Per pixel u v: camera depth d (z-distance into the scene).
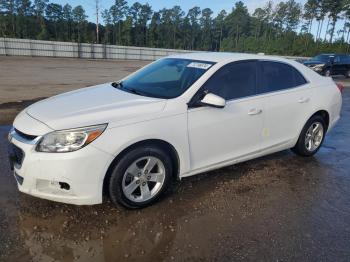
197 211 3.62
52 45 43.12
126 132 3.28
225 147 4.13
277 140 4.76
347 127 7.71
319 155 5.59
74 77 18.47
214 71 4.06
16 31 81.81
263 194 4.08
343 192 4.24
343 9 76.31
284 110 4.68
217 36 115.06
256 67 4.50
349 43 73.44
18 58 35.91
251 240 3.15
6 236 3.05
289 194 4.12
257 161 5.17
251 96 4.34
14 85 13.69
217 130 3.96
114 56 48.88
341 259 2.93
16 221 3.28
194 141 3.80
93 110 3.42
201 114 3.81
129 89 4.25
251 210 3.69
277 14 97.56
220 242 3.11
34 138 3.16
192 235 3.19
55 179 3.10
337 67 21.72
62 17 88.69
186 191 4.05
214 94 3.84
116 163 3.33
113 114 3.35
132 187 3.49
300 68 5.12
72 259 2.80
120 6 92.81
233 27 112.69
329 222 3.52
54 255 2.84
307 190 4.25
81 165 3.10
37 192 3.22
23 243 2.97
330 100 5.34
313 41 75.12
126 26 93.12
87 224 3.29
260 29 101.88
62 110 3.47
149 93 4.00
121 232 3.19
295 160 5.29
